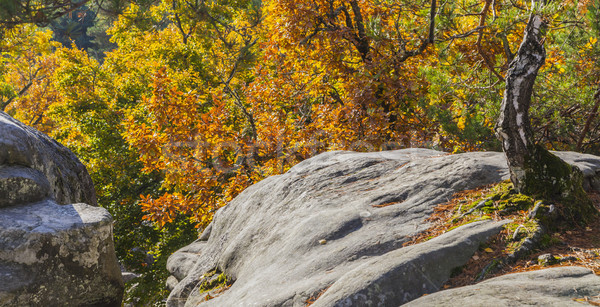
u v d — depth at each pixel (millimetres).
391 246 3668
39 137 6469
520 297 2350
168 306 5375
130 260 15383
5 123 5539
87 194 7121
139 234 15961
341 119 11273
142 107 16734
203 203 11492
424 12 9562
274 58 12820
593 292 2371
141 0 9039
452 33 10117
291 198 5473
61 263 4855
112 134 17391
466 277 3018
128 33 22406
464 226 3576
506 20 8078
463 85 9086
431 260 3062
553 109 8445
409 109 11352
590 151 9742
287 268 3914
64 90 19922
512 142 3855
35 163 5680
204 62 19375
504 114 3830
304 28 11047
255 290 3814
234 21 18844
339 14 12586
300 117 12898
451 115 8828
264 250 4633
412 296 2877
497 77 9383
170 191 16516
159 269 11227
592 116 8359
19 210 5062
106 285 5266
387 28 10891
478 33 9383
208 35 18297
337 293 2914
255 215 5844
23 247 4602
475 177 4426
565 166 3873
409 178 4898
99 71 20484
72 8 7938
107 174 17047
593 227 3621
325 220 4379
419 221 3986
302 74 12336
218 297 4457
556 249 3266
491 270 3033
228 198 11031
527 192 3869
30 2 7574
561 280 2596
